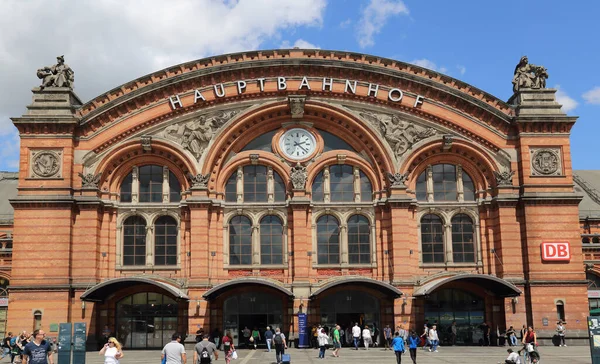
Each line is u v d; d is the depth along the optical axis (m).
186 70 53.12
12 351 40.31
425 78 53.44
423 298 51.03
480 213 52.81
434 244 52.59
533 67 54.03
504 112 53.22
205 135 52.09
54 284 47.88
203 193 51.06
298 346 49.00
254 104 52.97
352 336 50.56
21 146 49.94
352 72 53.53
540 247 50.28
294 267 50.66
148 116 52.12
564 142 52.16
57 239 48.53
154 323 50.53
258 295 51.09
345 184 53.41
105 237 50.72
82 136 51.16
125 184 52.47
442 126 53.22
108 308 50.22
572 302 49.59
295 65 53.16
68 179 49.53
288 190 52.50
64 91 51.19
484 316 51.59
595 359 30.53
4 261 64.31
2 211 74.31
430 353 43.94
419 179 53.75
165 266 50.94
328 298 51.28
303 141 53.56
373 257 51.72
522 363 37.12
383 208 52.28
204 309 49.19
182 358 22.02
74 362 32.22
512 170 52.16
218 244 51.25
